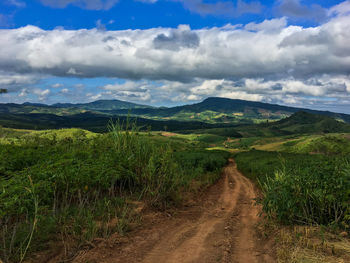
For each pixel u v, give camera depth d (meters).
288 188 4.85
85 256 3.17
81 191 5.51
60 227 3.91
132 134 7.45
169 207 6.46
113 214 4.96
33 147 9.77
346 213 4.05
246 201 8.96
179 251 3.55
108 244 3.61
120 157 6.63
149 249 3.60
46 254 3.12
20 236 3.40
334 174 4.49
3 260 2.84
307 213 4.65
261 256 3.35
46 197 4.25
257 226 5.00
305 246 3.47
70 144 9.67
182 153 24.88
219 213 6.61
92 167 5.65
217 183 15.25
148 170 6.54
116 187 6.99
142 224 4.78
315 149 66.69
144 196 6.43
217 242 3.96
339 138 71.44
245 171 22.70
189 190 9.72
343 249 3.27
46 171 4.87
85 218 4.34
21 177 4.57
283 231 4.25
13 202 3.42
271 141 171.50
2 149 8.64
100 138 7.67
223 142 192.88
